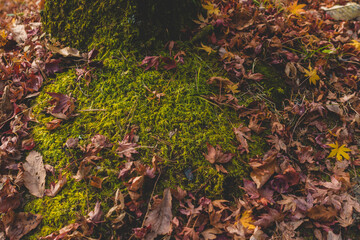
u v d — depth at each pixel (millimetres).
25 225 1704
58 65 2299
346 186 1910
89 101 2139
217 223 1723
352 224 1773
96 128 2023
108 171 1866
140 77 2178
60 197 1802
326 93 2385
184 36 2434
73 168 1903
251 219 1728
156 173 1865
